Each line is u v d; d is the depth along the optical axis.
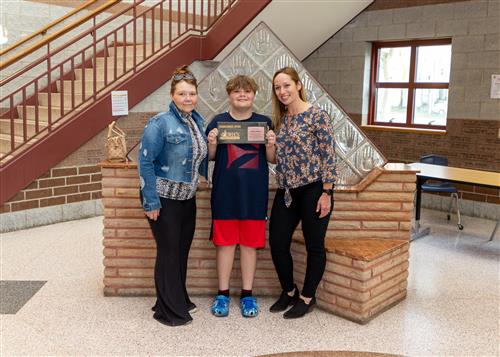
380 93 7.25
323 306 3.24
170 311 3.00
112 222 3.37
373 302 3.11
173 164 2.85
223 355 2.65
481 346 2.79
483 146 5.96
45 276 3.79
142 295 3.44
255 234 3.07
